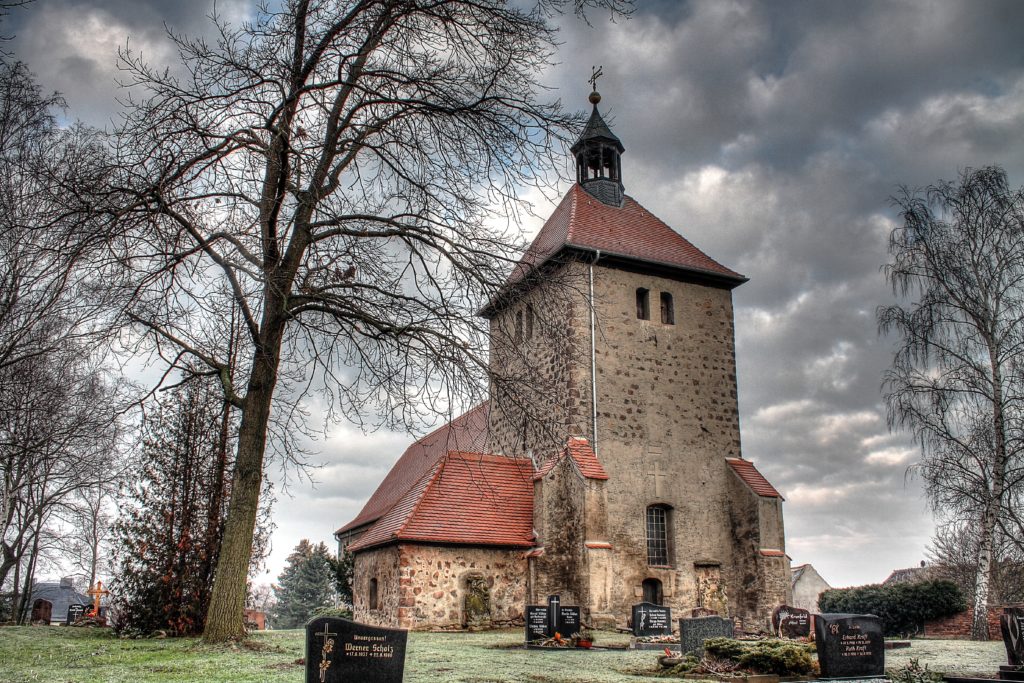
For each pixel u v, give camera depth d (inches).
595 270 992.9
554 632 644.7
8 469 955.3
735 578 952.3
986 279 934.4
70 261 497.7
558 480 907.4
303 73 548.1
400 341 547.2
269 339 580.1
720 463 994.1
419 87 558.3
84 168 543.2
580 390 940.0
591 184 1147.3
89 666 438.3
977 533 1133.1
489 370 553.3
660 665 500.1
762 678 457.7
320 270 572.1
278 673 402.0
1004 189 936.9
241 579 550.6
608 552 848.9
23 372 821.9
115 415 637.3
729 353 1047.0
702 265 1061.1
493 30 544.4
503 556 882.1
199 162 534.9
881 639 488.1
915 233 972.6
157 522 733.3
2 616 1343.5
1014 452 879.7
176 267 550.9
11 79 711.1
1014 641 486.6
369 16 560.7
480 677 422.6
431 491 910.4
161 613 705.0
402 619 820.6
